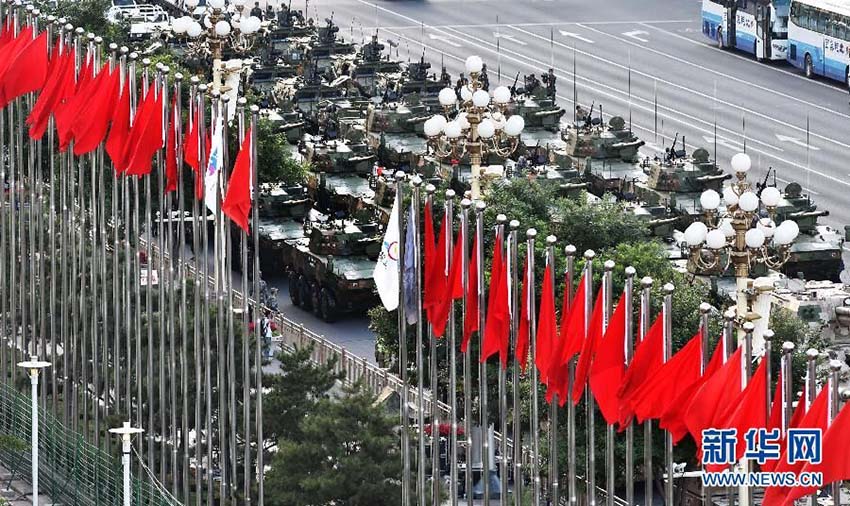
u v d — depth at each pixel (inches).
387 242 6806.1
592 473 6309.1
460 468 7696.9
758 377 5831.7
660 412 6058.1
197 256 7470.5
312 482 6968.5
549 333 6368.1
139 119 7628.0
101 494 7647.6
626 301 6141.7
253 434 7603.4
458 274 6633.9
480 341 6624.0
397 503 7022.6
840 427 5738.2
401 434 7199.8
